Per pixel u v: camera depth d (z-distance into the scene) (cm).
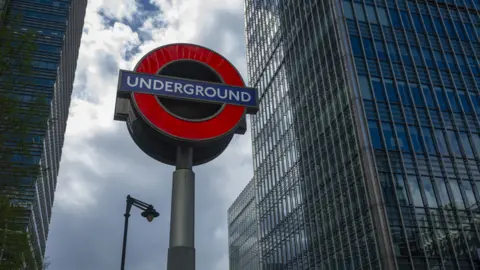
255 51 9038
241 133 1343
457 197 4612
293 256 6225
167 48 1366
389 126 4900
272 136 7625
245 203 11362
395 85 5238
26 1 7931
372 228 4369
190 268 1085
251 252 10338
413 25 5844
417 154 4788
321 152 5759
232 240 12150
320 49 6122
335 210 5209
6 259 1390
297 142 6575
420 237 4262
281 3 7894
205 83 1325
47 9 8044
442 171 4741
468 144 5012
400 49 5575
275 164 7344
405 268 4081
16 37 1380
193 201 1184
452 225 4422
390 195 4438
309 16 6638
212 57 1401
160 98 1285
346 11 5731
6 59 1335
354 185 4816
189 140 1225
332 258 5153
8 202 1340
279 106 7456
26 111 1382
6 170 1348
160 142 1279
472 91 5462
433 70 5512
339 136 5288
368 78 5209
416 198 4494
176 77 1302
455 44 5841
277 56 7812
